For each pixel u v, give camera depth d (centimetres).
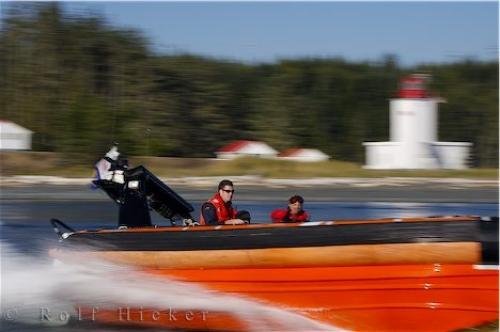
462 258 1855
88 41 11388
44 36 11256
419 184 7031
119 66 11388
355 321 1923
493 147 11669
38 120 10100
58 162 8950
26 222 3981
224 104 12244
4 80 10775
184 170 8206
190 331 2050
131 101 10988
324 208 4653
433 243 1867
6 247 3050
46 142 9912
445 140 11894
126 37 11706
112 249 2081
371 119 12388
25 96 10550
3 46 11156
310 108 12419
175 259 2025
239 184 6956
